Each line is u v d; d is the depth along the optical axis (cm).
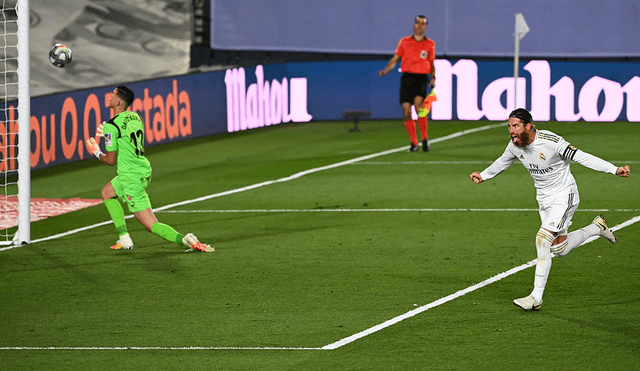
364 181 5094
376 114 8306
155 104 6769
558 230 2478
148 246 3519
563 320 2402
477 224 3834
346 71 8281
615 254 3195
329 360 2108
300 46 8269
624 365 2031
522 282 2839
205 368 2064
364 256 3269
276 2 8100
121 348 2228
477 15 8206
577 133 7112
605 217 3925
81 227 3988
